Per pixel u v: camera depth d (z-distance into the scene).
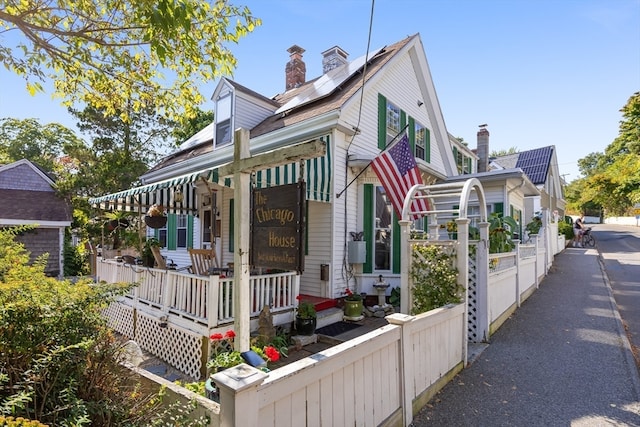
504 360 5.19
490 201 12.76
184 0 4.41
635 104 17.58
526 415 3.65
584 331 6.51
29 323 2.29
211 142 12.47
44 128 32.31
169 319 6.31
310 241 8.60
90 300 2.68
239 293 3.11
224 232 11.03
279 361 5.55
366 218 8.88
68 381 2.23
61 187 16.75
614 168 24.59
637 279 12.12
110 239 14.30
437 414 3.68
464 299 5.03
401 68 11.17
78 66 5.62
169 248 14.18
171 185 5.97
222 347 5.38
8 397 1.81
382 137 9.83
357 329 7.08
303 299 8.00
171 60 5.69
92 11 5.09
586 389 4.24
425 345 3.98
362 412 2.88
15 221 14.84
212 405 2.25
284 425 2.14
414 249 5.54
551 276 12.55
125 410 2.36
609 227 39.50
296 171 6.90
